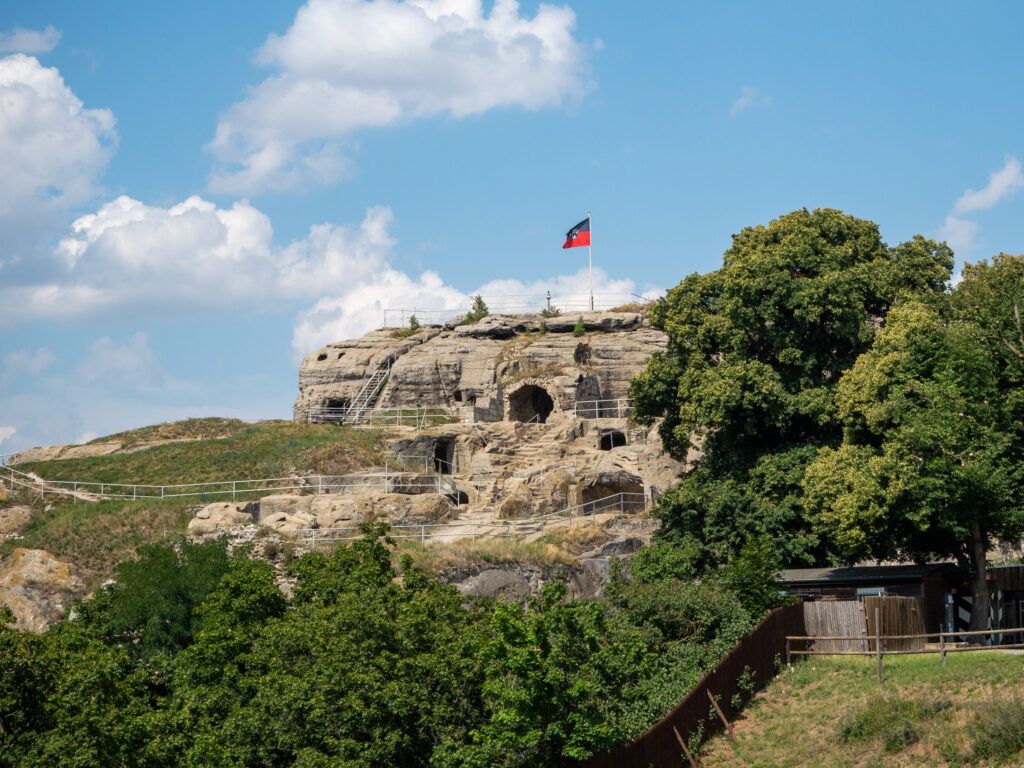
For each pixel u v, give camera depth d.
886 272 65.81
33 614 56.75
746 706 42.91
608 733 34.75
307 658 39.94
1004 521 51.97
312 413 100.69
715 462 64.44
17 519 66.56
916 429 52.50
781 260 64.75
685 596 46.03
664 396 67.81
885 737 38.09
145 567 51.31
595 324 100.38
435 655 38.47
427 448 81.94
